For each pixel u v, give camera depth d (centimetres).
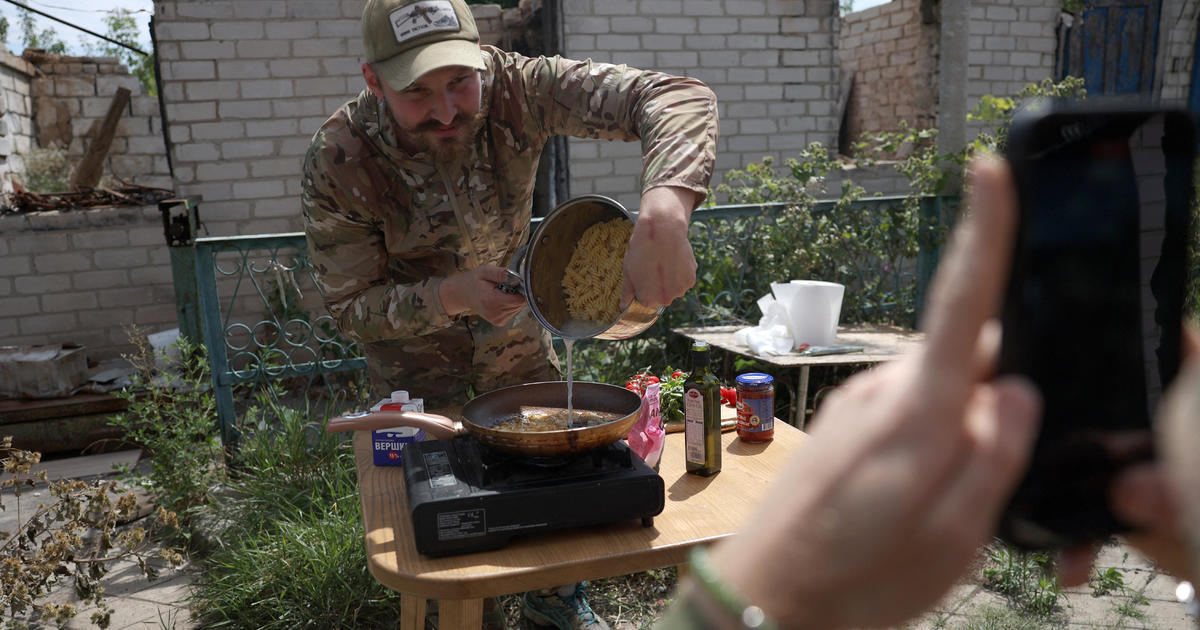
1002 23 765
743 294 518
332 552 293
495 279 200
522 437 162
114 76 845
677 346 481
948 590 34
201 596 299
